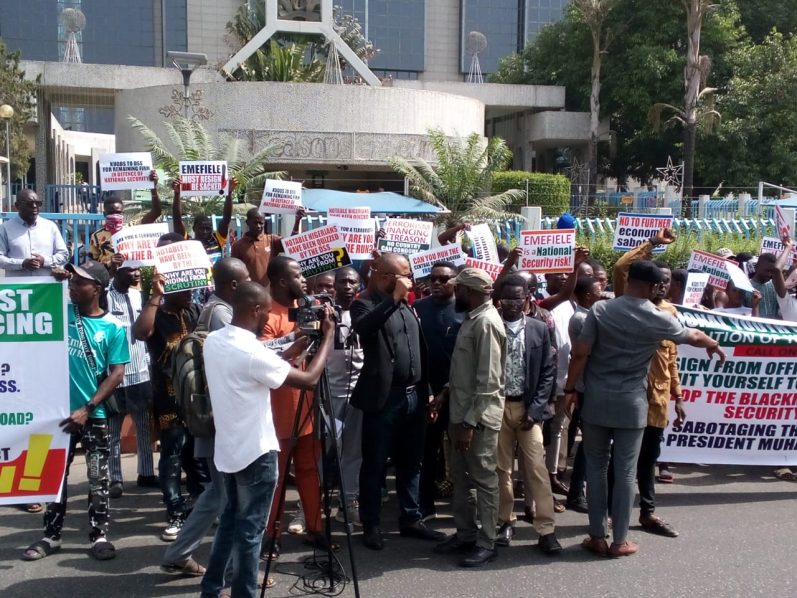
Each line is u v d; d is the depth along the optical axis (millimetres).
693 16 24000
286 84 20859
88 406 5023
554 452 6590
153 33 50156
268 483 4039
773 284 8211
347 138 20953
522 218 13180
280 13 24969
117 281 6266
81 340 5090
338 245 5934
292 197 8531
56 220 10414
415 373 5379
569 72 33281
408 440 5531
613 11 30734
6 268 7457
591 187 29234
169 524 5504
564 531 5762
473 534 5281
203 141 17562
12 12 49812
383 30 49875
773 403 6617
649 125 30391
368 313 5121
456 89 32625
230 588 4473
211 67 29344
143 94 21609
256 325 4086
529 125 34250
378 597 4629
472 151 18703
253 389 3984
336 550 5340
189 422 4535
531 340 5367
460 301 5680
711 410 6621
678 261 13484
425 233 7727
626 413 5117
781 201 19172
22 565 5027
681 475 7090
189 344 4594
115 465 6285
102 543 5148
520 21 51500
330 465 5801
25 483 5035
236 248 7668
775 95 27250
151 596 4625
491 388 5016
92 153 37000
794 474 6973
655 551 5340
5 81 24078
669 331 5055
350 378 5594
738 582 4840
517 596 4648
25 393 4988
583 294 6539
